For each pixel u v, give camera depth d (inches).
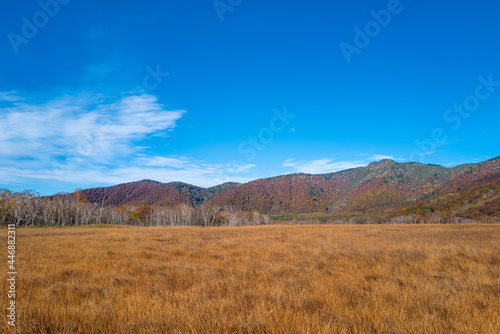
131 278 298.4
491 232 830.5
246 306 203.5
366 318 179.8
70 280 289.1
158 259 430.0
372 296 224.5
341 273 314.5
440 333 157.3
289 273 321.4
